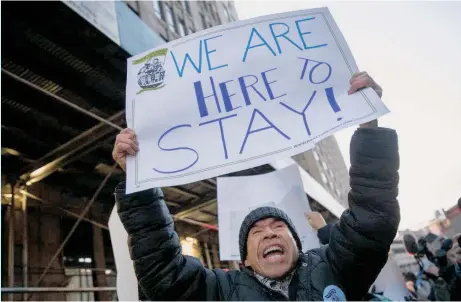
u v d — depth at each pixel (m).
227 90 1.34
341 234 1.15
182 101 1.35
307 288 1.13
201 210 9.92
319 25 1.40
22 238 5.65
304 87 1.28
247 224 1.24
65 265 6.69
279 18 1.46
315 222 2.50
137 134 1.31
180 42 1.49
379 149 1.14
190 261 1.25
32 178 5.77
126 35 5.27
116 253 1.95
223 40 1.46
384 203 1.11
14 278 5.42
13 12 4.07
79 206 7.26
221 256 2.46
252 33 1.45
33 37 4.52
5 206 5.51
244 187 2.65
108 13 5.06
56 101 5.20
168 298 1.16
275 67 1.35
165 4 13.62
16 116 5.19
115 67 5.43
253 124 1.25
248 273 1.23
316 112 1.21
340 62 1.30
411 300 3.73
